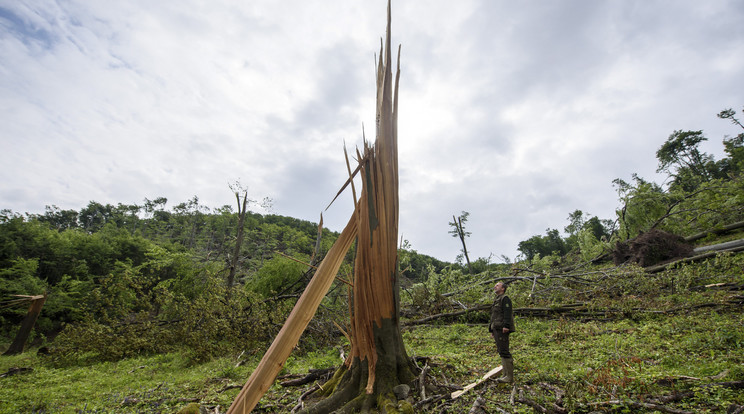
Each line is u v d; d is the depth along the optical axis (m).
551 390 4.21
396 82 4.38
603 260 19.73
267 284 13.81
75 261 26.14
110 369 8.48
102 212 68.12
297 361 7.69
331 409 3.91
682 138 42.19
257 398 2.49
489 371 5.14
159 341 10.39
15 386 7.14
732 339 5.38
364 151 4.11
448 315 11.47
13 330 18.69
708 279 10.81
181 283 16.17
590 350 6.01
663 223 18.83
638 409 3.48
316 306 2.94
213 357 8.91
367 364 4.18
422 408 3.84
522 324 9.41
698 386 3.80
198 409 4.08
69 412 5.00
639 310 8.65
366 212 4.05
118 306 11.39
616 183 21.11
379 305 4.19
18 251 24.78
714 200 17.48
